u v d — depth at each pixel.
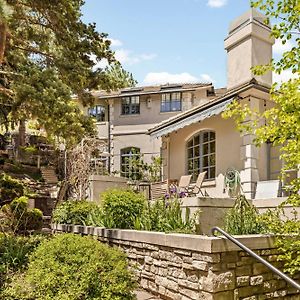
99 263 5.52
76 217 11.45
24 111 12.73
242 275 5.46
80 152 16.28
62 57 14.53
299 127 5.12
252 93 10.88
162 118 25.30
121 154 25.70
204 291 5.31
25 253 7.49
